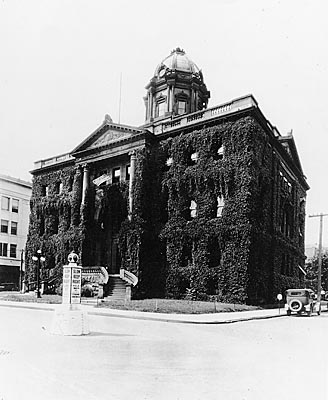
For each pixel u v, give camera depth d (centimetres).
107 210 4278
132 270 3753
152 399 684
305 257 5488
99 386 758
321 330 1819
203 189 3666
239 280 3334
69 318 1470
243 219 3391
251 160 3462
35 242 5059
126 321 2100
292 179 4978
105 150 4306
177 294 3644
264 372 898
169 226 3794
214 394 719
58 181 4975
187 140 3834
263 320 2334
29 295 4209
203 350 1197
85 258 4316
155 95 4884
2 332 1505
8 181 6156
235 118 3594
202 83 4834
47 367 908
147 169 3988
